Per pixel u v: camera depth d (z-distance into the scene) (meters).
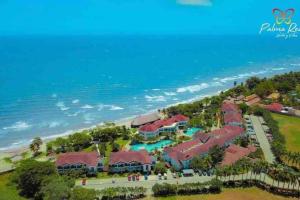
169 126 174.25
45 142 166.38
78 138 158.50
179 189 116.50
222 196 114.94
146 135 164.62
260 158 140.00
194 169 132.50
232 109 193.50
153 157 136.38
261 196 115.50
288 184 118.38
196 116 194.25
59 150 154.62
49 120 196.50
